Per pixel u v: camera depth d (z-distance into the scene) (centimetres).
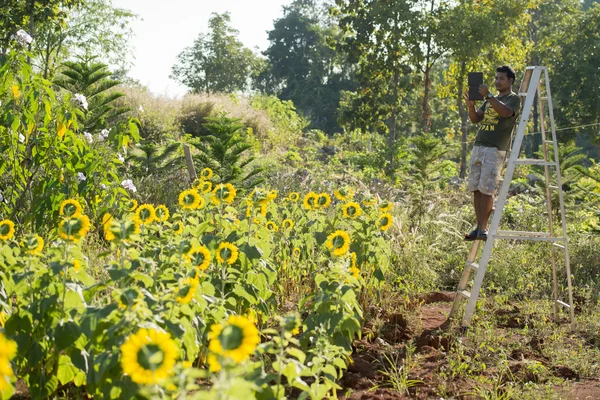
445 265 929
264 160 2062
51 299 370
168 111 2634
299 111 6072
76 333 367
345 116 3847
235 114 2886
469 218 1245
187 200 562
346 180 1507
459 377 519
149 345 238
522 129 635
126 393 328
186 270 421
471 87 665
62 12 2136
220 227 602
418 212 1186
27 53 699
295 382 336
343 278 492
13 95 689
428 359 557
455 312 684
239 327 238
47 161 700
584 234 1023
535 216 1219
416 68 3716
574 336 645
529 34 5869
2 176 743
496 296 755
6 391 227
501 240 970
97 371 333
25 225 680
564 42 5353
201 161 1169
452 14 3425
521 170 2325
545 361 569
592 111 5200
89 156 712
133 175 1223
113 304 353
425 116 3709
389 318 652
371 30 3628
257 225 582
